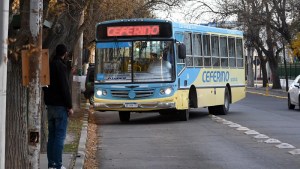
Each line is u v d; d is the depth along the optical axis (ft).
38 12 24.90
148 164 40.42
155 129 63.62
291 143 51.13
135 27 68.80
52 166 33.91
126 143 51.90
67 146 47.11
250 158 42.68
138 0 118.21
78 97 88.22
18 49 26.21
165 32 68.13
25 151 28.17
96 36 70.18
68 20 44.93
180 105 69.62
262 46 193.88
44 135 42.55
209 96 78.59
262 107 103.09
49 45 38.40
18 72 28.19
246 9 161.99
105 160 42.42
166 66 68.18
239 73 90.27
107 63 69.56
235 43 89.15
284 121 72.69
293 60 223.10
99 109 69.51
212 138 54.70
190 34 73.41
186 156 43.91
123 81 68.74
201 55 76.33
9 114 28.04
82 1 44.88
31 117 25.31
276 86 197.77
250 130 60.95
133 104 68.33
